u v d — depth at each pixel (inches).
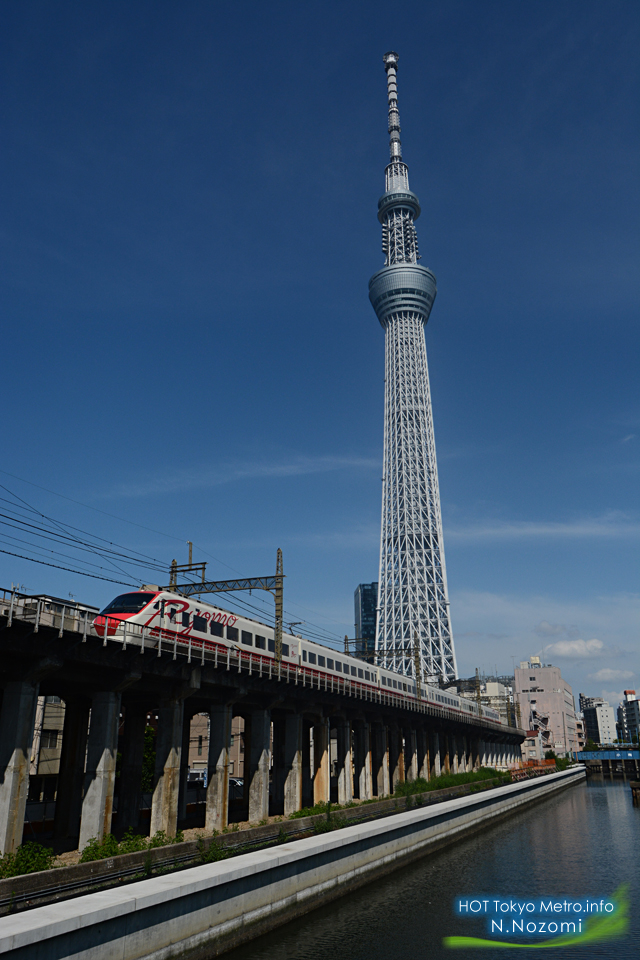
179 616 1902.1
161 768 1760.6
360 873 1636.3
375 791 3727.9
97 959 871.7
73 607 1465.3
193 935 1036.5
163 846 1231.5
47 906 891.4
